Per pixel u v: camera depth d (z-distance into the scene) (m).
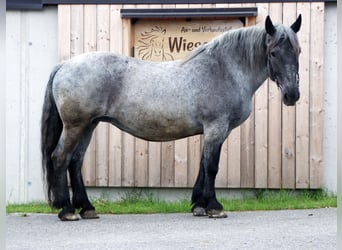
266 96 10.46
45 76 10.83
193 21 10.58
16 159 10.82
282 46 8.27
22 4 10.70
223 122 8.54
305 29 10.41
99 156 10.61
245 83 8.64
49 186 8.66
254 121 10.48
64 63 8.63
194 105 8.55
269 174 10.48
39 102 10.81
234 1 10.49
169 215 9.06
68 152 8.55
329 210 9.31
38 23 10.82
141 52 10.66
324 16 10.53
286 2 10.44
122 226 8.16
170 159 10.57
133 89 8.53
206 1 10.54
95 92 8.41
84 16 10.63
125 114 8.59
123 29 10.60
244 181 10.49
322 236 7.34
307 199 10.30
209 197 8.66
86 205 8.85
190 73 8.62
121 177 10.60
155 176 10.58
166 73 8.63
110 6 10.61
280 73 8.27
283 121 10.45
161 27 10.62
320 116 10.41
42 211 9.67
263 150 10.47
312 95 10.43
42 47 10.83
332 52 10.57
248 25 10.42
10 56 10.81
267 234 7.47
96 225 8.27
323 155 10.56
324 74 10.59
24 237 7.51
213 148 8.54
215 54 8.69
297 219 8.53
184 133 8.73
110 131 10.60
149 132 8.71
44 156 8.70
